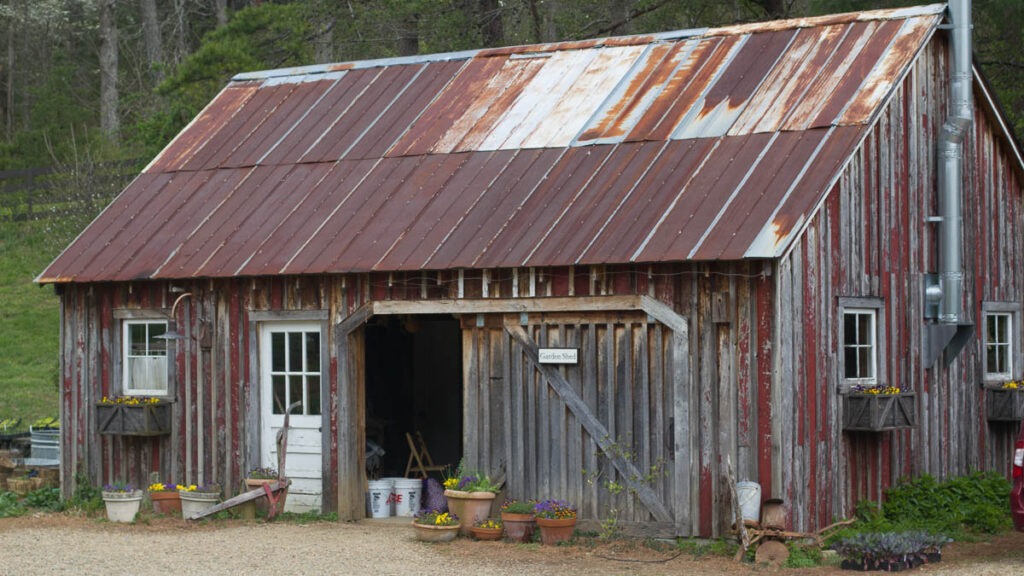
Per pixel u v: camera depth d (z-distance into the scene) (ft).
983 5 70.69
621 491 43.39
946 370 50.31
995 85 79.61
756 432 41.01
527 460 45.29
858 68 47.34
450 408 59.57
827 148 43.60
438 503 51.44
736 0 84.43
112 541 44.29
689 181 44.65
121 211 55.57
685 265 42.27
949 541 40.32
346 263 47.44
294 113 58.59
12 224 113.50
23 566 39.22
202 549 42.34
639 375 43.34
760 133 45.73
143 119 124.26
